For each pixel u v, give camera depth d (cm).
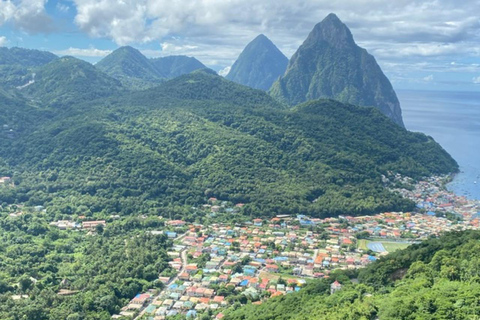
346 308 17400
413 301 16350
